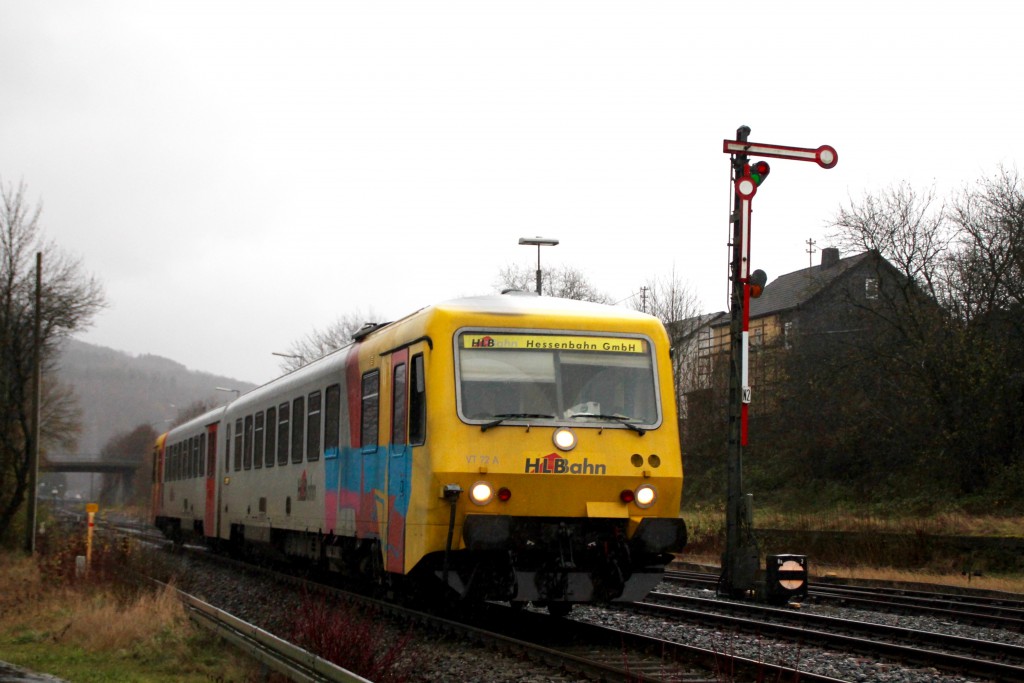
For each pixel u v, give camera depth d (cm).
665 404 1163
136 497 9712
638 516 1130
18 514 3162
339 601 1439
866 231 3488
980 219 3266
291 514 1744
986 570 2220
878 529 2608
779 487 3850
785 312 4316
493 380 1122
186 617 1301
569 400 1132
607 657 1025
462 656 1045
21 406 3103
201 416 2828
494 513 1091
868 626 1234
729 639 1159
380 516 1274
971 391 3097
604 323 1168
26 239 3123
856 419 3656
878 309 3622
